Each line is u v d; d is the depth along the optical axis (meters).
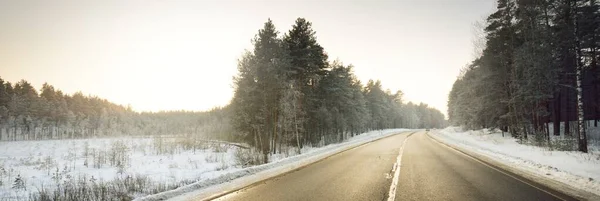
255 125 30.89
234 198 8.22
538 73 26.86
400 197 8.08
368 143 34.66
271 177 11.65
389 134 64.69
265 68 27.48
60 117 107.19
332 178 11.31
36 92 120.94
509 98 32.50
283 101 28.11
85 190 10.56
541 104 31.14
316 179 11.12
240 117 35.19
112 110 138.88
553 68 27.16
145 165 20.72
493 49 31.66
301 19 34.81
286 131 30.84
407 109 144.62
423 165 14.93
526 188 9.16
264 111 28.95
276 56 28.34
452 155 19.98
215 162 21.80
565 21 25.70
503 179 10.77
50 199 10.06
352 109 53.81
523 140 27.67
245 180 11.05
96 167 20.52
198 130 87.62
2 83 101.25
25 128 93.19
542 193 8.46
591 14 29.33
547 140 24.39
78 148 45.84
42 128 98.81
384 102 94.12
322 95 40.31
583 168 12.41
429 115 179.62
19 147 53.16
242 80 29.80
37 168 20.34
